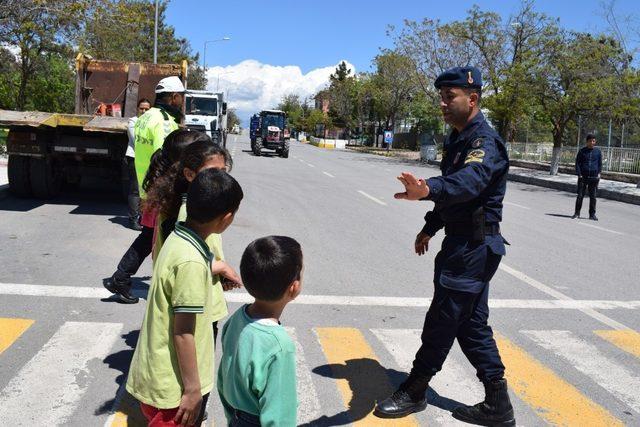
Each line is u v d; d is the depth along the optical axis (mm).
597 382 4559
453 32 34031
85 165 11484
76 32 21922
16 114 10141
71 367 4316
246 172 21172
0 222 9383
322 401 4008
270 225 10406
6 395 3861
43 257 7395
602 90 24578
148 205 3275
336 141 65812
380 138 63094
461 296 3566
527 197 18984
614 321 6070
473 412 3809
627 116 24531
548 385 4457
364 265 7906
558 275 7930
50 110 27734
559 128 27453
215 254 3432
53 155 10758
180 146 3488
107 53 28000
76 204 11344
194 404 2445
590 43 26484
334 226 10742
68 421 3570
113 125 10008
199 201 2424
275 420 2158
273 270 2191
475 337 3750
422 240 4137
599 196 20750
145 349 2510
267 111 33500
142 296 6043
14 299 5750
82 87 12719
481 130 3445
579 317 6156
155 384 2467
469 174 3182
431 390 4285
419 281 7242
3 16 18828
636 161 24406
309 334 5262
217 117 25875
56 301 5750
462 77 3453
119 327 5141
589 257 9250
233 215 2521
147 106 9281
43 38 21328
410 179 3027
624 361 5008
